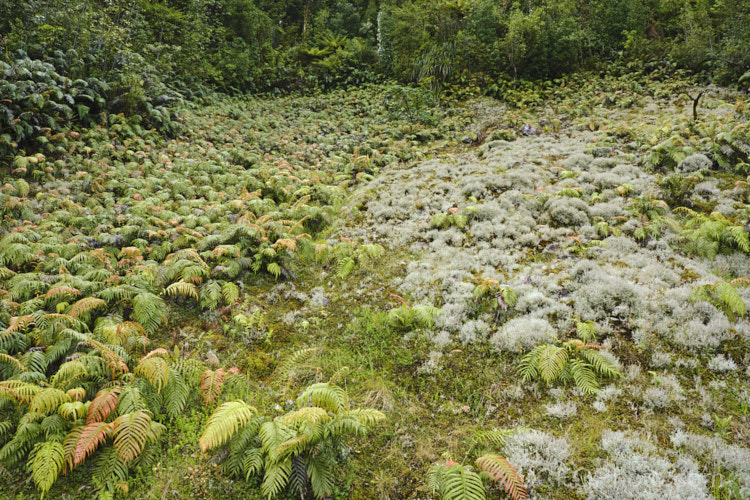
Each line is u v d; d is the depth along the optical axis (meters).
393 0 31.88
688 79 20.39
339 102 24.17
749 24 20.84
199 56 23.72
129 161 13.28
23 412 4.61
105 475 4.00
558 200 10.18
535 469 4.19
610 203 9.95
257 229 8.79
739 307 5.72
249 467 4.11
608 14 24.67
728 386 4.97
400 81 26.19
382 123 20.12
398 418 5.06
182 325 6.80
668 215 9.30
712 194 9.92
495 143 15.63
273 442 4.10
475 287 7.30
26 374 4.81
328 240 9.91
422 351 6.11
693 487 3.71
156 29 22.53
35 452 4.14
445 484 3.94
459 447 4.62
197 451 4.48
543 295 6.92
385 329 6.67
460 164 14.20
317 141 17.95
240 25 30.64
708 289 6.36
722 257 7.63
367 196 12.13
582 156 12.75
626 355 5.56
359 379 5.68
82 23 16.55
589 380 5.17
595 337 5.86
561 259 8.25
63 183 10.98
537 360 5.46
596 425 4.68
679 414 4.70
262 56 29.41
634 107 18.58
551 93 21.64
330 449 4.43
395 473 4.38
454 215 9.84
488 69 24.09
